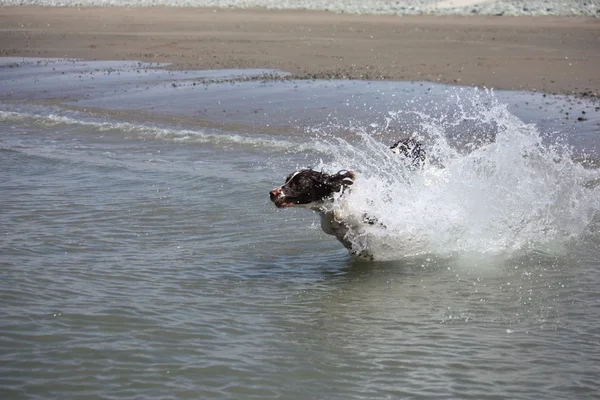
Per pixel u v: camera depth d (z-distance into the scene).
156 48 29.08
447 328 7.58
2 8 43.19
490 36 29.89
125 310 7.97
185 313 7.96
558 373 6.61
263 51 27.38
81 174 13.59
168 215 11.31
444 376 6.60
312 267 9.45
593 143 14.42
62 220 11.06
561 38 29.08
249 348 7.17
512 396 6.24
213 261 9.60
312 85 20.67
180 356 6.98
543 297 8.32
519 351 7.05
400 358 6.95
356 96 19.09
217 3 44.28
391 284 8.84
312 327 7.66
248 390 6.39
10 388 6.37
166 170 13.70
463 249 9.90
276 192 8.85
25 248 9.87
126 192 12.42
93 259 9.55
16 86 22.58
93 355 6.96
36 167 14.12
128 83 22.31
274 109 18.09
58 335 7.35
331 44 28.41
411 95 19.03
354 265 9.50
